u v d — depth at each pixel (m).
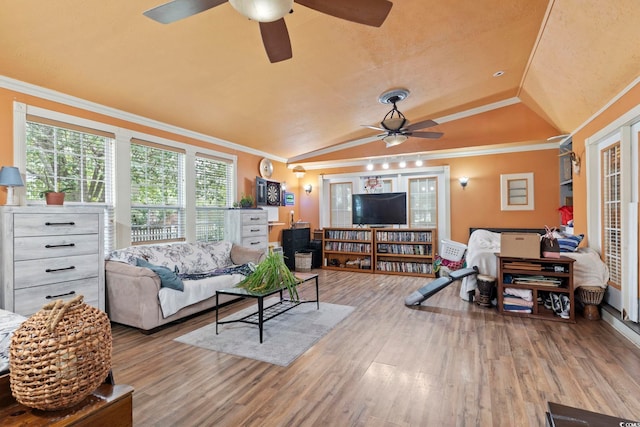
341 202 7.61
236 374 2.40
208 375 2.38
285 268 3.51
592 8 2.46
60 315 1.12
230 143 5.62
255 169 6.30
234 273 4.29
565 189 5.57
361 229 6.77
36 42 2.58
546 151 5.79
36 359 1.06
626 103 3.06
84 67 2.99
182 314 3.55
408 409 1.95
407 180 6.95
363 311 3.93
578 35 2.83
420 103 5.21
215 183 5.41
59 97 3.34
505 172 6.07
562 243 3.97
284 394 2.12
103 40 2.67
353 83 4.18
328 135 6.16
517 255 3.70
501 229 6.08
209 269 4.61
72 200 3.50
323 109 4.88
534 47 3.59
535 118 5.42
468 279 4.32
